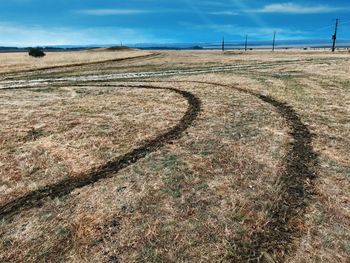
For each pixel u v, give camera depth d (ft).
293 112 39.91
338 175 22.18
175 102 47.65
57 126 35.55
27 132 33.47
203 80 72.08
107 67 128.57
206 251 15.06
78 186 21.81
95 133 32.89
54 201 19.99
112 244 15.79
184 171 23.62
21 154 27.53
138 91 59.16
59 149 28.55
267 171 23.17
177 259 14.61
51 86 70.23
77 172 23.95
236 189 20.75
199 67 115.34
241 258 14.55
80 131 33.60
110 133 32.81
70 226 17.39
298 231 16.26
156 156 26.61
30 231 17.11
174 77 81.05
